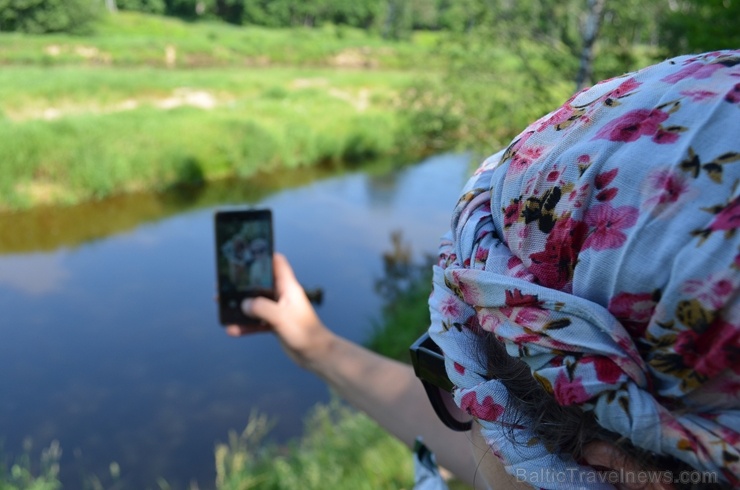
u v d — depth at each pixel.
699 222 0.40
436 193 11.90
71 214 9.76
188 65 31.66
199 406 5.54
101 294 7.47
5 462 4.80
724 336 0.40
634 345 0.44
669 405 0.44
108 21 38.38
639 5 5.24
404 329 6.29
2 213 9.53
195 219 10.02
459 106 7.39
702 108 0.42
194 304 7.32
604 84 0.51
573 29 6.17
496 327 0.50
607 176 0.44
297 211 10.55
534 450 0.50
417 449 0.91
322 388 5.79
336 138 13.91
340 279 8.14
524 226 0.49
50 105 16.36
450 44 7.29
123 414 5.43
